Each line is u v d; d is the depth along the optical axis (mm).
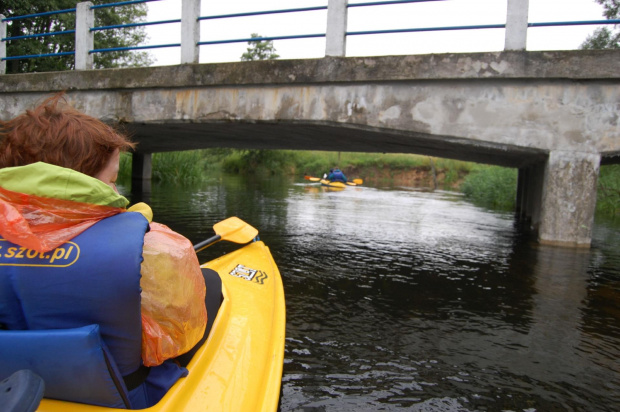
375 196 16016
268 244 6148
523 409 2365
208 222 7512
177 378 1520
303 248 6016
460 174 27750
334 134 6738
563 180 5266
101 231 1229
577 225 5352
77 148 1331
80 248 1200
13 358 1204
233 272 3344
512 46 5113
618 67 4848
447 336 3254
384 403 2361
